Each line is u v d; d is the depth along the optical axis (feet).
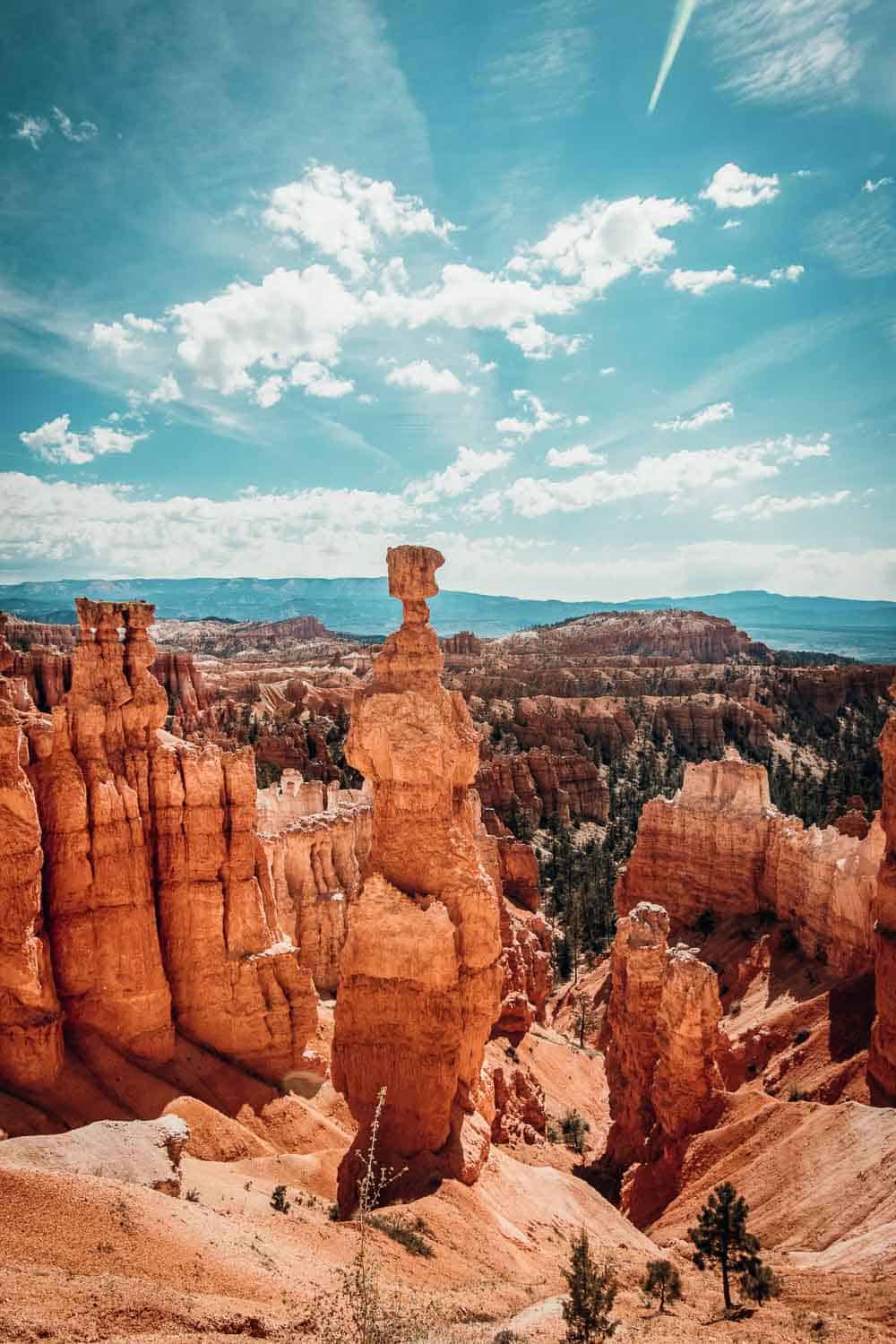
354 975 91.61
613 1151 148.36
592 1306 60.18
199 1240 59.36
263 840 165.58
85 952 100.53
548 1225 93.45
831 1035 146.10
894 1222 90.17
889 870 127.24
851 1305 73.72
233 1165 90.99
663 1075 138.41
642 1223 122.31
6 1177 55.98
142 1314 46.80
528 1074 164.35
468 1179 86.89
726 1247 78.28
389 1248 72.02
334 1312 54.65
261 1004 113.50
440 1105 87.81
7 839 92.22
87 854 101.40
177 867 111.04
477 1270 73.46
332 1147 103.76
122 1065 98.73
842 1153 109.40
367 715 95.14
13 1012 91.40
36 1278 47.85
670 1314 73.87
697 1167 124.98
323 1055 122.72
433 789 92.68
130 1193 61.41
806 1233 100.78
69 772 101.19
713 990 135.13
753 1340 63.67
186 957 110.83
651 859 273.13
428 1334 53.83
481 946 92.27
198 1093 102.06
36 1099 89.66
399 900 90.02
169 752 112.06
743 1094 132.46
